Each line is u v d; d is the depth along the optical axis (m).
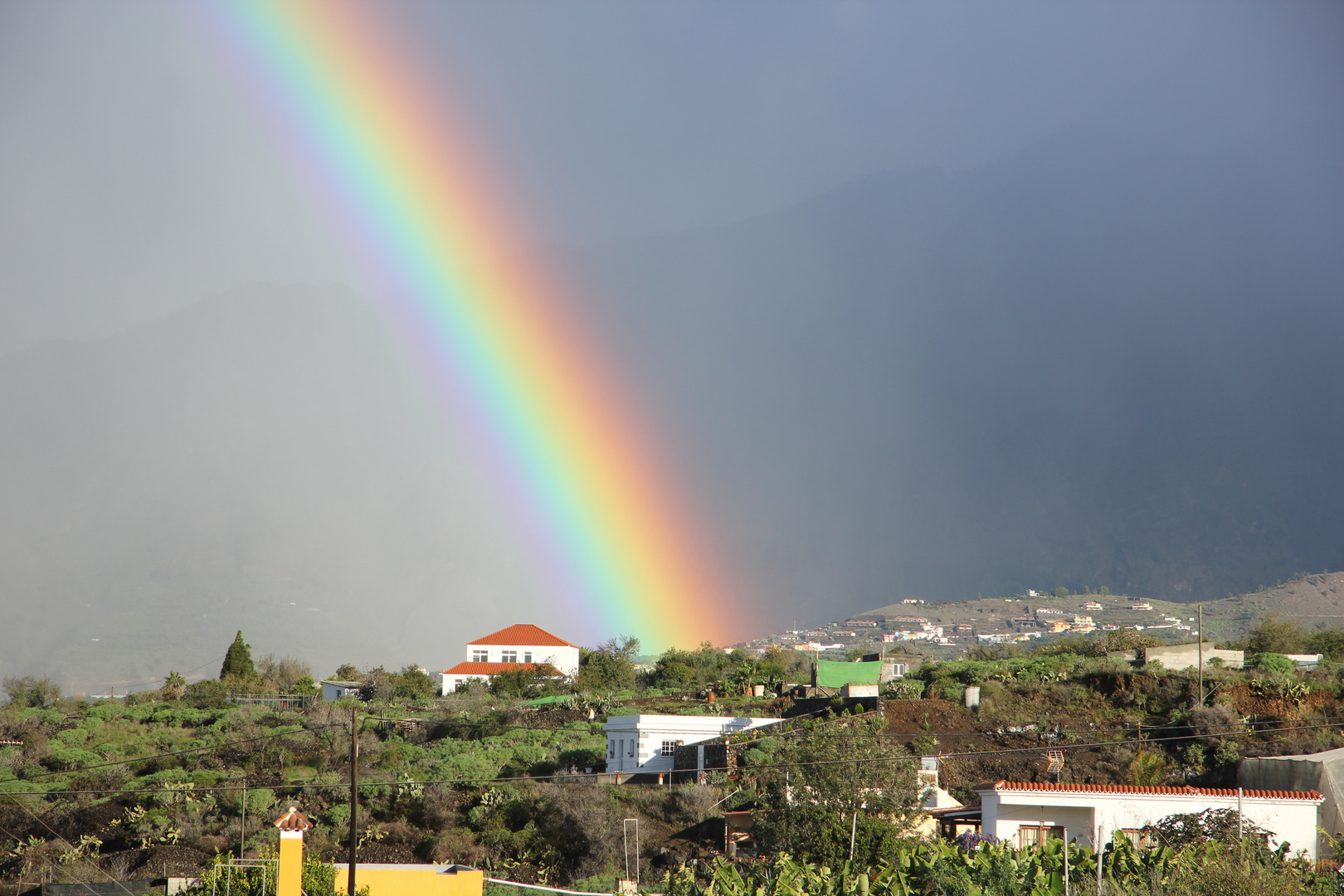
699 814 45.00
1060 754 47.03
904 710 55.25
